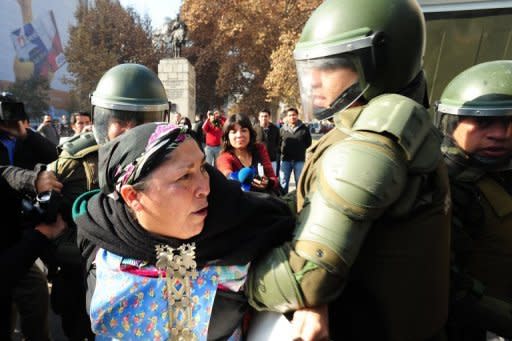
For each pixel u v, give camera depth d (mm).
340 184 867
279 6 24438
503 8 2996
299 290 874
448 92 1555
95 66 33531
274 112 29938
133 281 984
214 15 26203
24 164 2414
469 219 1419
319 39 1081
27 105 42094
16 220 1755
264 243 989
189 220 939
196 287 993
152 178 909
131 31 36000
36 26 46406
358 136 932
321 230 870
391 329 999
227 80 29266
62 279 1646
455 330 1379
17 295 2180
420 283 991
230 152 3420
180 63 16016
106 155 1002
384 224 973
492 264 1411
